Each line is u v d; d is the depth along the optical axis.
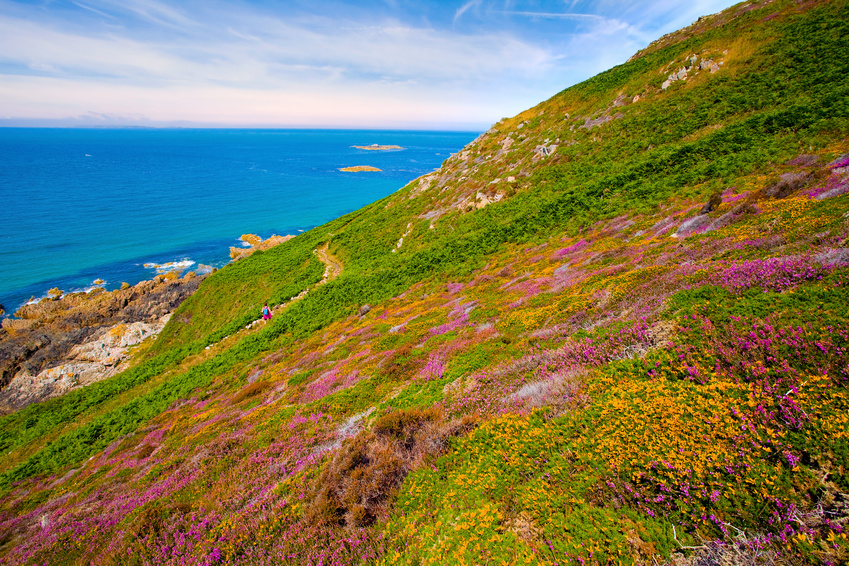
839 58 24.69
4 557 11.75
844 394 5.09
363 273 38.03
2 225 99.81
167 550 8.81
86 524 11.75
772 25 31.34
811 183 15.00
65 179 175.50
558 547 5.04
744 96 27.77
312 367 20.62
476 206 39.06
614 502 5.39
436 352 14.65
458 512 6.42
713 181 21.55
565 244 23.55
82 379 40.59
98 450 22.06
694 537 4.66
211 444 14.31
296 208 127.75
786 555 4.09
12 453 27.16
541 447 6.86
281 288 44.00
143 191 150.38
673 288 10.64
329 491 8.34
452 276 27.80
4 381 40.78
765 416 5.33
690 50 36.41
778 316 7.13
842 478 4.35
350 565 6.50
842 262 8.03
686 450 5.35
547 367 10.02
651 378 7.52
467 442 7.98
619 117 36.03
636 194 24.92
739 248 11.77
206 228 102.94
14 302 61.75
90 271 73.94
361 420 12.16
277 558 7.25
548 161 38.00
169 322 48.75
